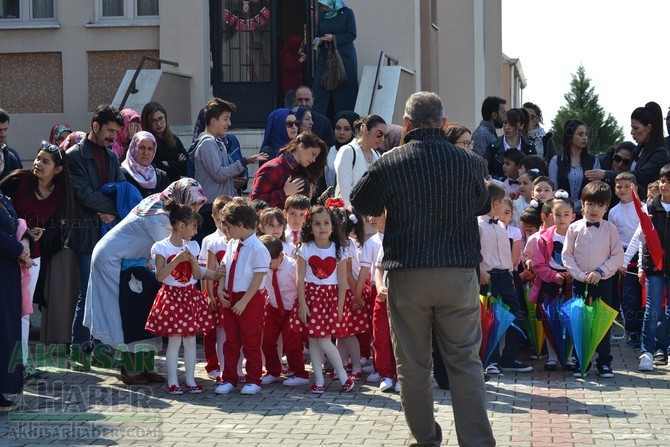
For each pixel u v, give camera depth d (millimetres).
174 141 11117
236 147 11344
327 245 8430
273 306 8664
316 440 6832
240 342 8430
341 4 14250
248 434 7000
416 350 6246
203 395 8250
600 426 7215
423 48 18016
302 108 11672
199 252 9023
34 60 15344
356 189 6344
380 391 8391
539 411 7684
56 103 15305
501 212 9273
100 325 8469
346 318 8578
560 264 9422
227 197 8984
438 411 7668
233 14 15211
